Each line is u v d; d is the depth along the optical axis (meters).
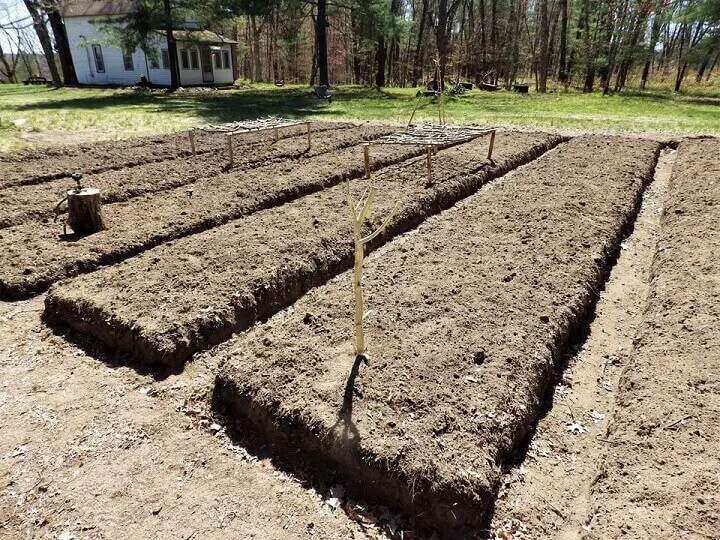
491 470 2.51
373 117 15.07
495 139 10.86
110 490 2.57
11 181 7.11
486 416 2.80
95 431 2.98
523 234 5.44
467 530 2.41
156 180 7.41
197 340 3.75
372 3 19.45
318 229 5.55
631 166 8.31
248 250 4.99
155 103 17.92
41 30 26.69
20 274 4.55
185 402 3.27
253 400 3.03
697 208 6.16
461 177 7.62
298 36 22.34
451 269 4.61
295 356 3.34
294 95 21.56
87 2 25.88
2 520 2.40
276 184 7.21
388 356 3.30
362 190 7.04
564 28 28.34
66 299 4.07
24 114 13.84
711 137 10.96
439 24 22.34
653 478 2.47
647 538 2.17
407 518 2.48
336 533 2.39
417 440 2.63
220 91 23.58
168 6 19.30
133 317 3.80
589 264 4.74
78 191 5.53
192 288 4.26
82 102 17.59
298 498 2.58
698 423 2.76
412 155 9.34
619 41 24.55
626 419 2.91
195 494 2.57
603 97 22.14
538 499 2.61
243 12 18.77
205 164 8.43
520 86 24.11
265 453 2.89
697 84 30.25
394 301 4.02
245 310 4.14
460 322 3.69
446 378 3.09
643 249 5.76
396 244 5.73
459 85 22.70
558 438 3.03
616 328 4.22
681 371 3.20
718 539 2.12
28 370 3.54
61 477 2.64
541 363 3.31
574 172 7.98
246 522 2.42
